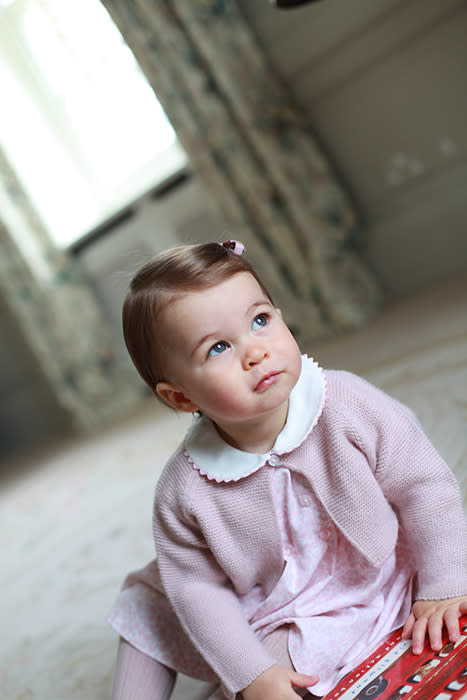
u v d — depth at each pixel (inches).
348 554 27.1
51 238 143.9
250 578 27.9
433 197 102.8
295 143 105.2
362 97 102.3
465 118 95.9
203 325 24.5
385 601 27.5
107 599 48.1
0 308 165.2
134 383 148.9
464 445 42.1
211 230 127.7
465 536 26.4
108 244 140.6
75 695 36.8
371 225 109.9
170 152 131.6
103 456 103.0
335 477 26.3
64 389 146.3
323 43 101.1
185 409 27.6
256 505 27.0
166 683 29.5
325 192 105.8
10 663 44.8
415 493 27.0
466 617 24.3
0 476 136.6
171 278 25.3
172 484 28.4
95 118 138.3
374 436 27.0
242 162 105.7
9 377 170.4
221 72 103.3
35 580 59.6
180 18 104.0
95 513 72.3
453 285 98.2
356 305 105.7
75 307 143.9
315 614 26.8
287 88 107.4
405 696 21.7
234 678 25.3
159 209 131.3
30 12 135.5
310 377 27.6
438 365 61.2
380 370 68.5
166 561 28.5
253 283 25.7
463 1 89.2
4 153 141.0
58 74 138.6
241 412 24.6
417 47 95.0
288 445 26.6
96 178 142.3
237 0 106.3
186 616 27.3
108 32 130.2
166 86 105.4
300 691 25.6
